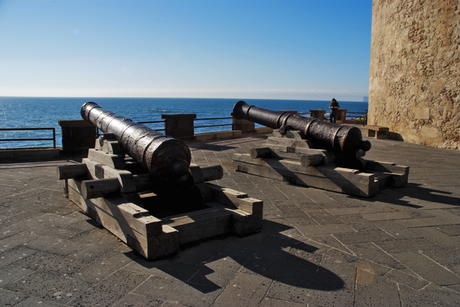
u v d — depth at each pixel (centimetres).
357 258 295
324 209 440
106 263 276
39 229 351
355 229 368
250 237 339
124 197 344
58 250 301
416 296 235
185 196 416
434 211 434
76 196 429
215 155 886
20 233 339
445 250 316
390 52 1314
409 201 478
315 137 592
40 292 232
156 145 363
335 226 376
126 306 216
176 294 231
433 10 1071
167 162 362
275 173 614
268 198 492
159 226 280
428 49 1102
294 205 457
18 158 779
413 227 376
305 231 359
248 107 759
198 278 254
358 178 499
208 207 379
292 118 654
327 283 250
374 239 340
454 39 1011
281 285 246
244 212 350
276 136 648
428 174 668
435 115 1091
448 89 1041
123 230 313
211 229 335
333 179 530
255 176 644
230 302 222
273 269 271
